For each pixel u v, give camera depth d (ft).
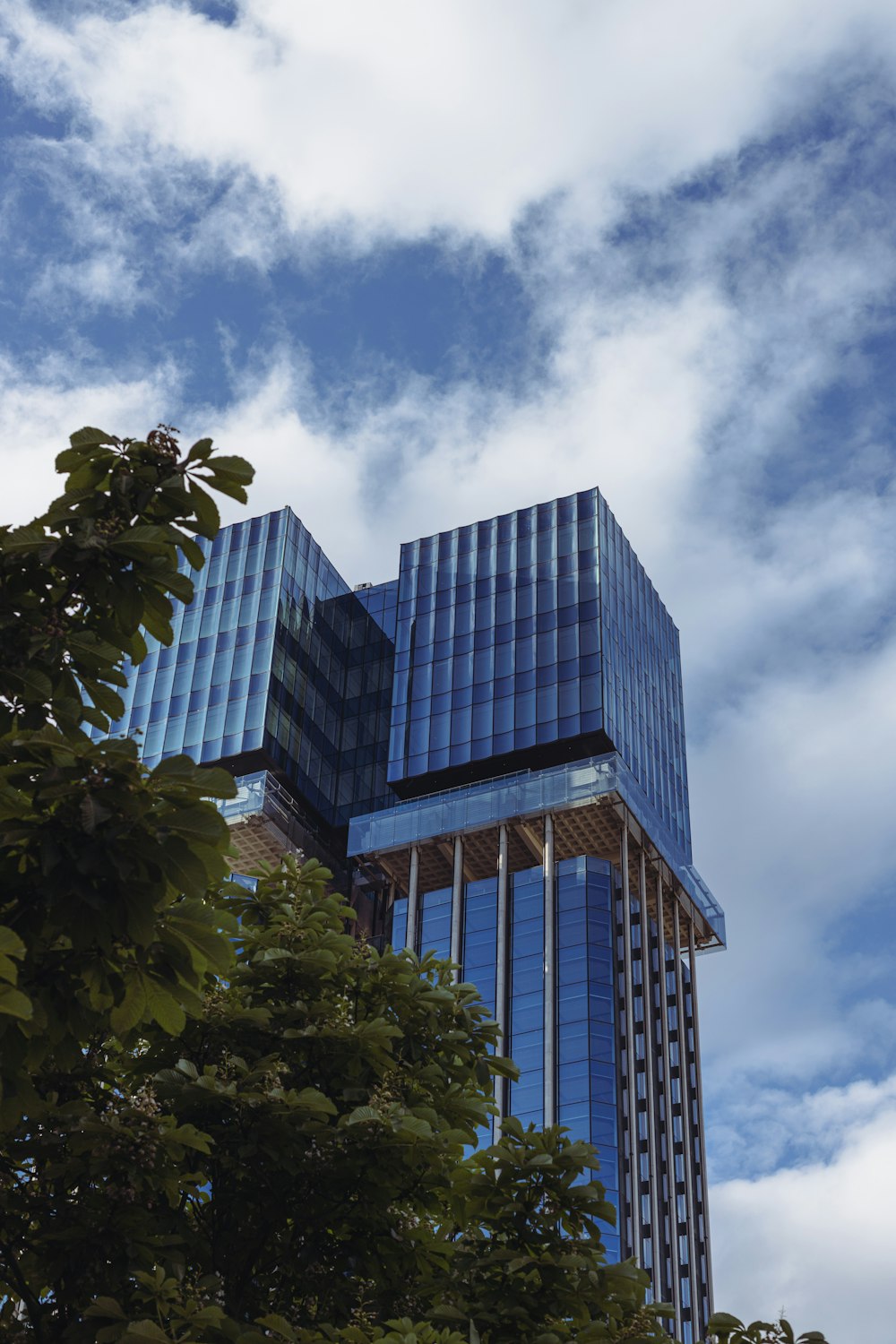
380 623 497.87
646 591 485.97
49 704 55.11
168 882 50.44
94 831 49.67
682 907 437.17
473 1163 79.77
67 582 58.85
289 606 473.26
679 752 470.80
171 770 49.88
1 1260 65.72
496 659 444.96
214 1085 70.79
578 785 412.57
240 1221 74.69
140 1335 59.52
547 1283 75.46
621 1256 331.98
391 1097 77.15
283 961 83.35
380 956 87.10
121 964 52.03
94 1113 65.51
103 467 61.00
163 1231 68.90
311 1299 76.23
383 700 479.41
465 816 422.00
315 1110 71.87
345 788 462.19
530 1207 78.64
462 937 400.06
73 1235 64.34
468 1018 88.28
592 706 419.95
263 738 435.12
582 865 400.88
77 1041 53.57
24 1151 66.33
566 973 382.01
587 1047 365.40
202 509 60.95
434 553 477.77
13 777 50.08
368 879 440.45
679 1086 399.24
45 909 51.19
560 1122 353.72
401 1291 75.72
